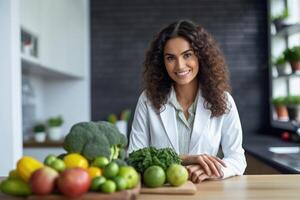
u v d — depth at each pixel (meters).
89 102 3.79
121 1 3.76
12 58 1.84
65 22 3.10
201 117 1.47
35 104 3.54
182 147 1.49
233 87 3.73
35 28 2.41
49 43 2.72
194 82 1.50
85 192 0.86
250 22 3.72
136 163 1.06
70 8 3.23
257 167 2.37
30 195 0.87
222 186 1.10
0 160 1.84
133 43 3.76
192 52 1.38
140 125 1.56
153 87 1.53
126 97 3.77
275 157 2.18
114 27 3.77
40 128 3.21
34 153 3.07
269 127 3.70
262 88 3.72
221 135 1.50
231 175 1.24
